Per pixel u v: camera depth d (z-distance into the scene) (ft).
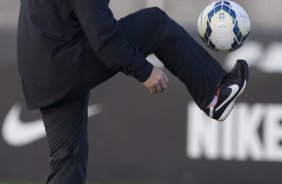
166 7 83.10
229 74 43.78
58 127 46.37
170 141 82.99
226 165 82.28
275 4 81.92
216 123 82.28
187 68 43.24
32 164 85.15
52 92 43.39
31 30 42.34
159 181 83.35
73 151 46.80
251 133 81.92
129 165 83.76
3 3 84.69
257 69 81.97
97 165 84.17
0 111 85.30
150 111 83.41
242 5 82.23
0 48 84.89
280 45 81.76
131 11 83.20
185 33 43.68
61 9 41.83
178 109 82.89
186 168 82.84
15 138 85.30
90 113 84.07
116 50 40.81
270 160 81.71
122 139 83.87
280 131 81.71
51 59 42.14
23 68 44.09
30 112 84.99
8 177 85.46
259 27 81.97
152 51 43.55
